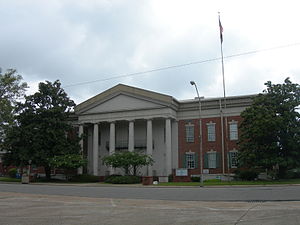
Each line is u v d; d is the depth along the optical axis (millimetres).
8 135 46156
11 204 16594
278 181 36375
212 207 14711
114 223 10859
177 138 48375
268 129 36938
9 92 51469
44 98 48344
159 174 48250
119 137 51906
